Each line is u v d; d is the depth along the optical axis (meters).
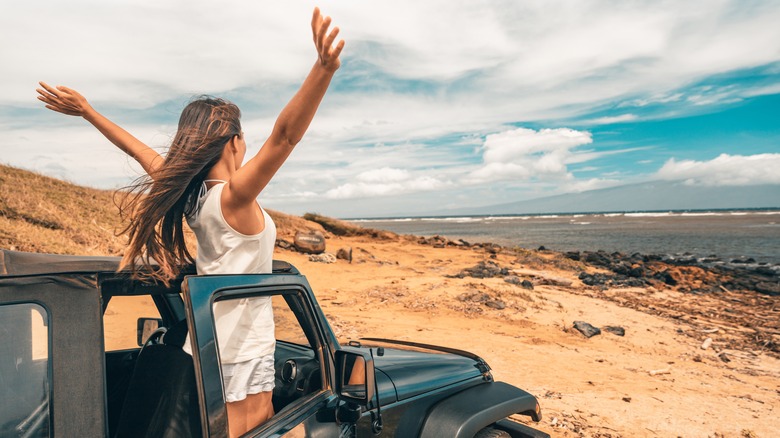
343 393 2.23
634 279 19.36
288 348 2.51
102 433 1.53
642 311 13.33
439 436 2.63
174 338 2.02
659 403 6.33
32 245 11.43
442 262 23.38
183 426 1.83
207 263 1.92
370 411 2.44
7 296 1.43
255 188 1.75
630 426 5.52
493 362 7.52
